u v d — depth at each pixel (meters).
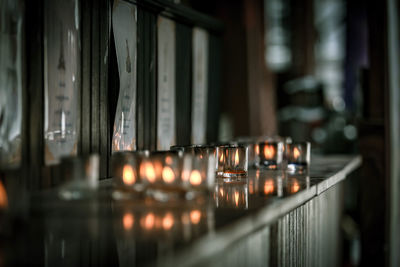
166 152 1.08
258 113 3.29
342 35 4.58
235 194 1.08
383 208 1.93
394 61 1.93
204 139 1.68
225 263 0.90
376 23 1.93
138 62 1.35
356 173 2.70
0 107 1.05
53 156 1.13
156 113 1.42
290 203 1.04
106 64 1.25
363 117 1.97
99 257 0.81
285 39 4.67
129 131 1.32
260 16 3.55
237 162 1.26
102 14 1.24
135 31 1.34
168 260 0.71
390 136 1.92
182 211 0.95
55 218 0.92
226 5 3.01
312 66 4.54
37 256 0.78
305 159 1.40
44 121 1.12
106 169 1.25
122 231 0.86
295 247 1.16
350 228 2.63
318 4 4.73
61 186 0.98
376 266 1.94
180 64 1.54
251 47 3.17
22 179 0.91
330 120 2.84
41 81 1.11
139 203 1.00
